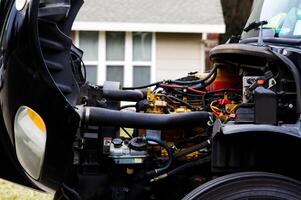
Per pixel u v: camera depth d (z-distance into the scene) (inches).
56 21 146.0
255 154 144.7
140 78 699.4
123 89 191.3
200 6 710.5
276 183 138.5
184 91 183.2
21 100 143.9
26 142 148.0
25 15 139.6
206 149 159.6
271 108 141.5
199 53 704.4
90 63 694.5
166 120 152.1
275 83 146.6
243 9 1027.3
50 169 147.6
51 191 157.6
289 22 163.9
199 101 179.9
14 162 160.6
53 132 143.6
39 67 140.3
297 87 143.7
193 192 139.9
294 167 149.3
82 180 153.9
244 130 136.1
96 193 154.6
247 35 180.1
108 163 157.9
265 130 136.9
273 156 146.3
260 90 142.9
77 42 693.9
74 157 150.3
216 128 143.1
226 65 174.1
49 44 145.3
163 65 701.3
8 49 143.0
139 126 151.3
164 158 160.6
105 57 695.7
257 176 139.0
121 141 159.2
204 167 161.5
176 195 165.5
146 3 708.0
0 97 149.3
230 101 169.0
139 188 158.9
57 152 144.9
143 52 698.8
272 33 164.7
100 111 149.1
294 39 158.7
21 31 140.0
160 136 161.0
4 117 150.7
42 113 142.9
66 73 147.9
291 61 146.8
